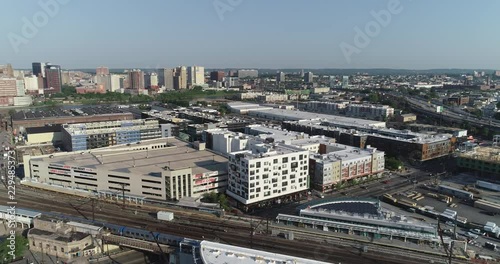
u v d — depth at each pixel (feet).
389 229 561.02
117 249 547.08
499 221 646.33
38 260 512.22
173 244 519.19
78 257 520.01
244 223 616.39
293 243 542.57
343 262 488.02
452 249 517.14
